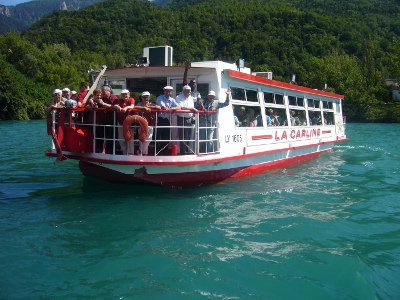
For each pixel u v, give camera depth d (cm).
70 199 822
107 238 612
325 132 1656
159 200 821
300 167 1324
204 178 927
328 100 1717
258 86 1108
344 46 10806
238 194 895
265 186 988
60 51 7994
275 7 14038
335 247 604
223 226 677
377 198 916
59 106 800
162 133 847
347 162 1473
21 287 466
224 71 938
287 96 1302
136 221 689
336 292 471
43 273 500
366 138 2708
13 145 1914
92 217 707
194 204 800
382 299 465
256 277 500
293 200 870
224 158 909
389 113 5222
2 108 4897
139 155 795
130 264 525
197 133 831
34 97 5478
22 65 6581
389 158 1599
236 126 995
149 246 583
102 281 482
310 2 16575
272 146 1183
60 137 805
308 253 576
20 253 555
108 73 1016
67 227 656
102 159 805
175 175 866
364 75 7150
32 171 1158
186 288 468
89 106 796
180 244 592
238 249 582
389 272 536
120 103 816
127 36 11438
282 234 649
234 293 462
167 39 10788
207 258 548
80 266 519
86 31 11469
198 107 888
